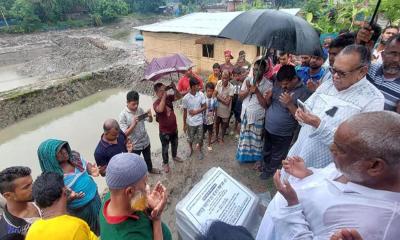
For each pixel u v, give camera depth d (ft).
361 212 3.36
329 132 6.21
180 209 7.41
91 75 44.27
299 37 10.09
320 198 3.94
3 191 7.45
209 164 16.49
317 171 4.83
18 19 110.73
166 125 15.43
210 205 7.58
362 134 3.24
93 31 121.49
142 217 4.93
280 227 4.61
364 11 24.25
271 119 12.25
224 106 17.72
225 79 17.20
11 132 33.06
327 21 29.99
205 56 43.34
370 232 3.26
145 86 42.73
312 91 10.98
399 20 20.42
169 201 13.74
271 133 12.42
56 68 66.95
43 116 36.91
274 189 13.14
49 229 6.07
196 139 17.29
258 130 14.39
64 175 9.27
